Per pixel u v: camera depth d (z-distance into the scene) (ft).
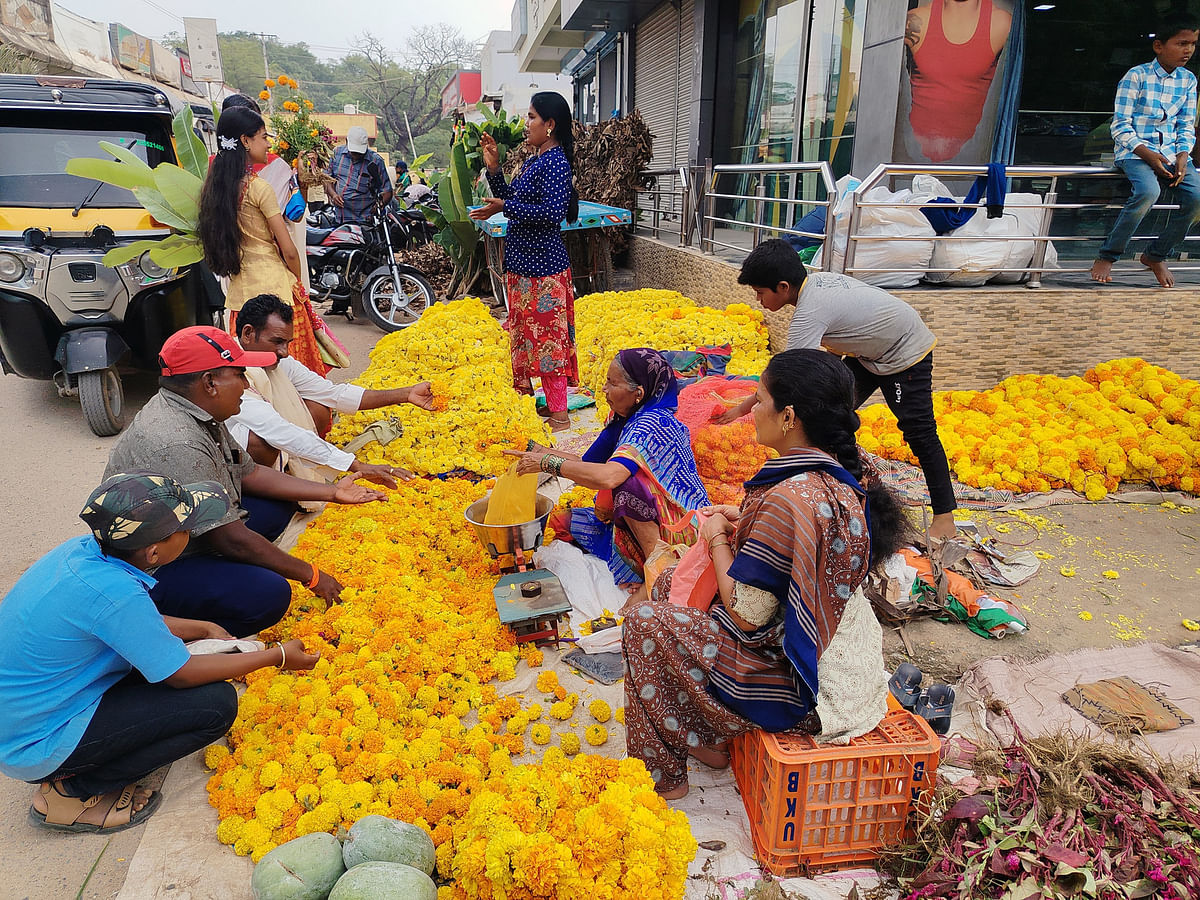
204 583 10.21
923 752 7.61
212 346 9.87
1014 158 23.95
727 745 9.30
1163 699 10.05
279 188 20.95
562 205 18.71
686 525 11.71
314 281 33.99
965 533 14.44
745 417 14.71
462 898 7.29
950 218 19.71
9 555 14.73
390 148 218.38
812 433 7.54
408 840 7.40
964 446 16.88
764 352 22.39
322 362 18.97
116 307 20.54
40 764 7.90
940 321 19.29
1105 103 23.58
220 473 10.33
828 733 7.62
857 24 26.91
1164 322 20.17
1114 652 11.03
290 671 10.33
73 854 8.37
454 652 10.75
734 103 39.83
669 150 46.68
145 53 83.71
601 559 13.29
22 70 49.55
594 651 11.26
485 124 36.68
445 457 16.26
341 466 12.88
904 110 22.41
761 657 7.85
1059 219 24.08
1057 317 19.76
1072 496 16.21
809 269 20.65
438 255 41.39
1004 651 11.35
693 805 8.79
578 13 49.90
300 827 7.93
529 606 11.02
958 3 21.52
